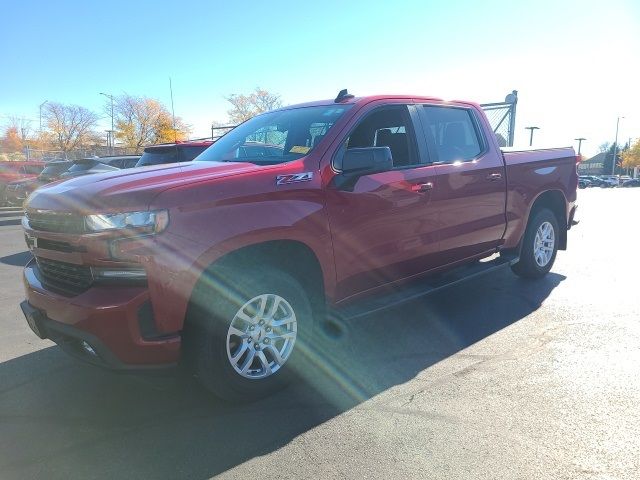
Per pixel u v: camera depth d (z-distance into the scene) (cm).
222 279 312
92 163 1461
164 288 287
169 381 329
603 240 934
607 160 10500
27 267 375
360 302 409
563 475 254
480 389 347
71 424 317
